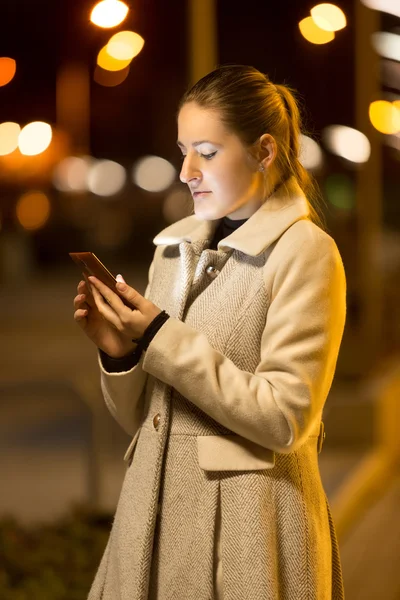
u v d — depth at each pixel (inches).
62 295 1140.5
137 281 1241.4
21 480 314.2
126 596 104.0
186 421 105.2
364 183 537.0
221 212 107.3
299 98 119.4
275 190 108.7
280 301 101.9
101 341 109.7
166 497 104.7
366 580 230.2
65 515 264.7
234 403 98.6
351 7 548.7
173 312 107.5
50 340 712.4
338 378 464.4
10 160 1020.5
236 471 102.1
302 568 101.9
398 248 1146.0
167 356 100.3
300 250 102.7
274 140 106.0
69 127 1359.5
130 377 109.4
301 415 99.4
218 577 101.7
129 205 1766.7
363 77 529.3
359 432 378.3
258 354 104.0
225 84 105.3
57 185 1692.9
